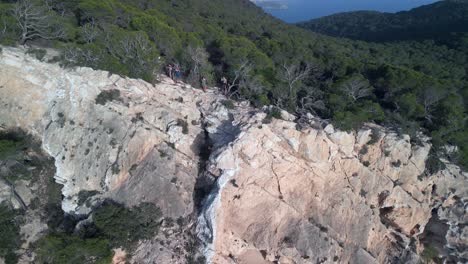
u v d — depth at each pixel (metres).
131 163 40.28
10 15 45.41
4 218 35.69
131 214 36.94
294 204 41.66
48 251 32.44
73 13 56.66
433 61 79.31
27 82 41.41
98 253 32.31
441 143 45.59
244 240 39.84
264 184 40.62
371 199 44.47
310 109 47.22
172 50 50.53
